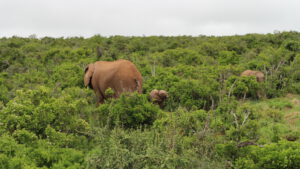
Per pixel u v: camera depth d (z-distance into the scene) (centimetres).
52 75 2850
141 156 1053
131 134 1170
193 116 1463
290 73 2730
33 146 1309
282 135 1565
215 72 2734
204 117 1600
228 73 2741
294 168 1070
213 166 1073
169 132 1177
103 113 1662
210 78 2477
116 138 1145
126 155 1073
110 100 1739
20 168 1123
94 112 1769
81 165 1198
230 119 1532
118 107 1595
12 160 1129
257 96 2416
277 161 1066
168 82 2350
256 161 1125
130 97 1652
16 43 4547
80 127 1520
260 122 1716
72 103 1630
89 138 1498
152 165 1043
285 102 2208
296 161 1059
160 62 3441
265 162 1080
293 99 2309
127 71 1830
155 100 1962
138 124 1594
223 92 2227
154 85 2398
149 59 3594
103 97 1959
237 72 2852
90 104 2066
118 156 1070
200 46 4128
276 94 2442
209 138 1252
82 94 2123
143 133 1180
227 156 1173
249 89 2377
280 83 2580
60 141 1357
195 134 1291
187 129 1375
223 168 1080
